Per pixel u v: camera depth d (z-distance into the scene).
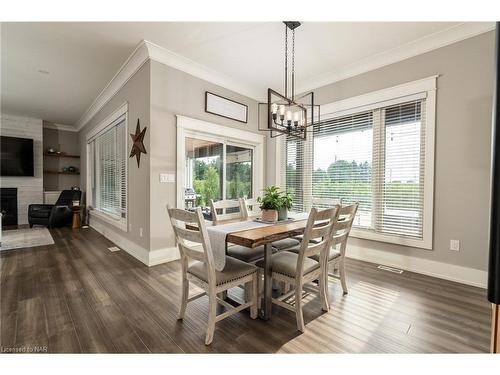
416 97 2.82
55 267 2.92
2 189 5.58
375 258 3.17
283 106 2.35
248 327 1.74
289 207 2.40
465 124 2.53
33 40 2.79
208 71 3.51
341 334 1.66
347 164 3.49
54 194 6.31
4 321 1.79
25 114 5.68
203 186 3.70
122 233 3.80
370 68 3.22
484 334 1.66
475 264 2.47
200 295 1.89
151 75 2.99
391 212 3.06
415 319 1.84
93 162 5.77
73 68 3.46
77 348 1.50
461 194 2.55
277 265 1.84
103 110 4.68
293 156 4.20
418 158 2.85
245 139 4.17
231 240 1.71
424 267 2.78
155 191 3.05
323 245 1.87
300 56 3.12
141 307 2.00
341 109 3.51
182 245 1.76
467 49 2.51
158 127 3.07
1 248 3.74
